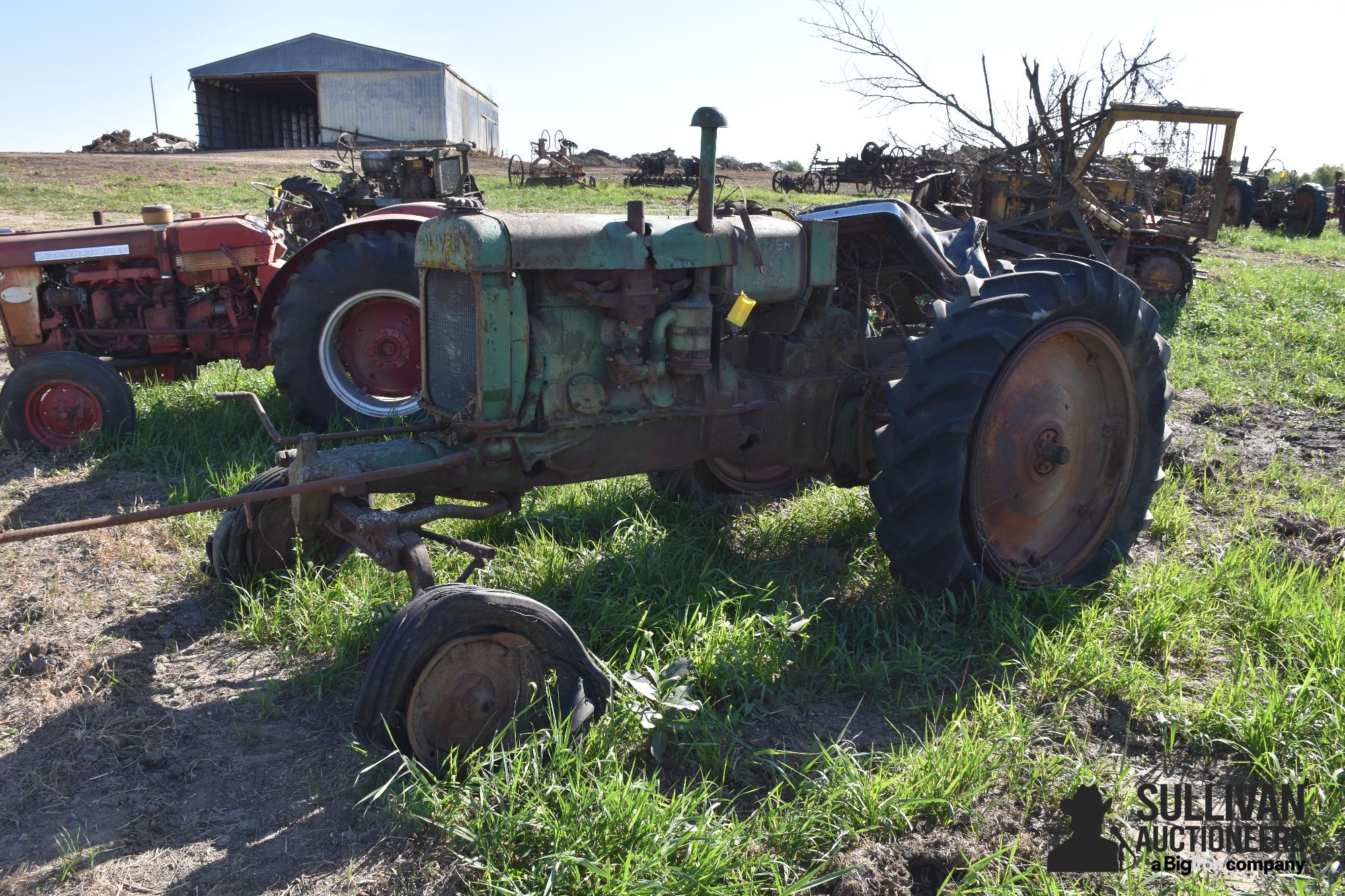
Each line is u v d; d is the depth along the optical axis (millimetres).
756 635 3326
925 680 3145
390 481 3127
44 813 2559
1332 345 8703
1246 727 2850
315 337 5766
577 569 3826
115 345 6422
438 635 2555
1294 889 2307
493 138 52812
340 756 2801
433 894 2268
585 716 2773
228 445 5645
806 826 2432
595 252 3127
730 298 3479
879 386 3984
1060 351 3730
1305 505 4828
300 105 51406
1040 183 11430
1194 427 6312
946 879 2361
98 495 4922
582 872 2283
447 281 3184
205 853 2400
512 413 3170
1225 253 17688
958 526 3434
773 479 4906
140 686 3180
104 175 24766
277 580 3744
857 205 4172
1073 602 3691
